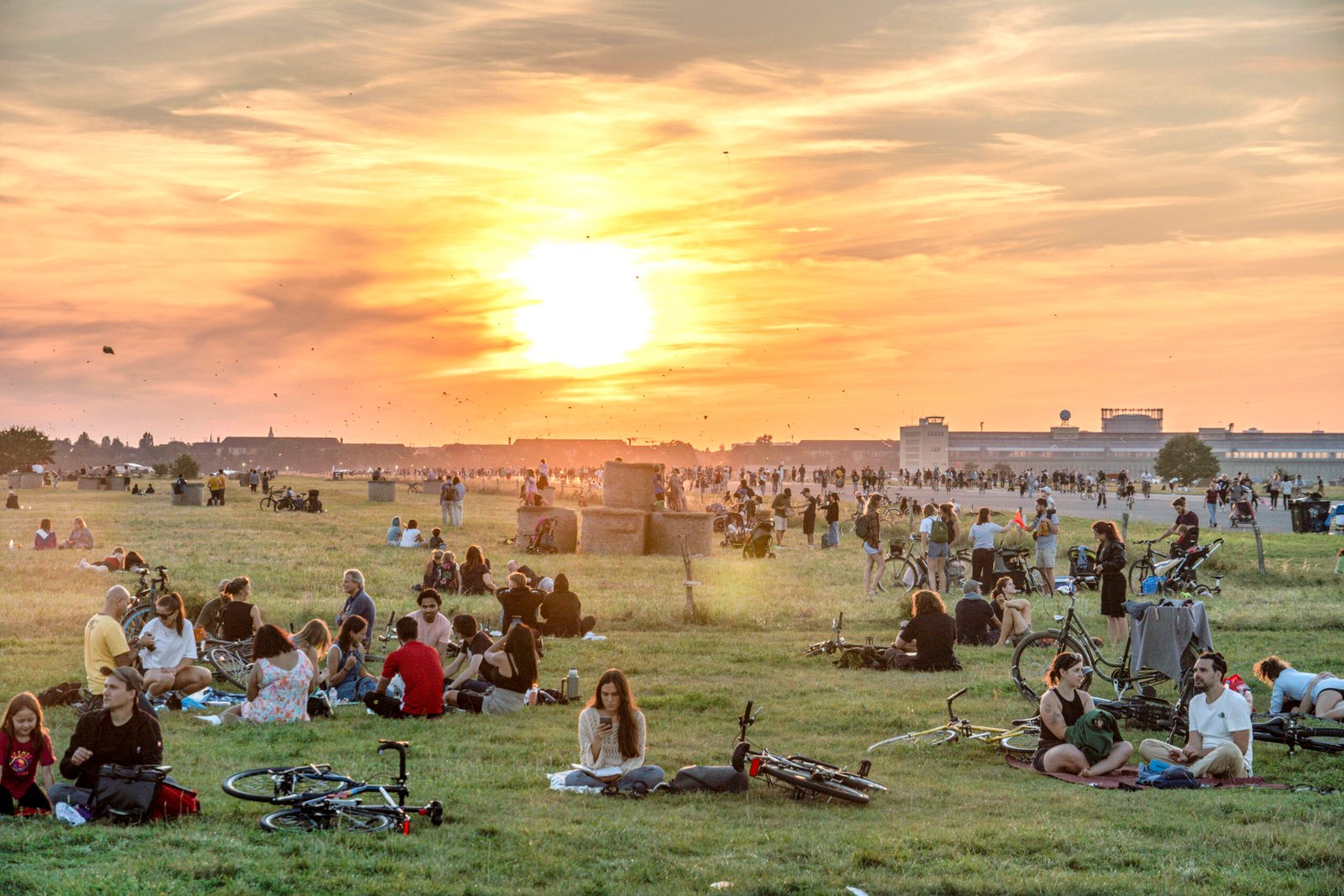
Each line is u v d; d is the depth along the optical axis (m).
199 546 42.59
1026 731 13.81
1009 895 8.20
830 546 46.72
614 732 11.42
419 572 33.88
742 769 11.51
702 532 42.50
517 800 10.70
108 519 58.47
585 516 43.06
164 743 12.91
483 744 13.25
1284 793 11.70
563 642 21.45
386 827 9.39
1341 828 10.11
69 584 29.48
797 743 13.90
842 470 100.81
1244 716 12.46
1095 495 93.38
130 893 7.52
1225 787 12.00
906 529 54.62
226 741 13.08
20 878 7.73
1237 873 8.72
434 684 14.91
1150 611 15.72
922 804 11.09
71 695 14.93
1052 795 11.46
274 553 39.75
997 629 22.22
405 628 15.01
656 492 44.38
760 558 41.47
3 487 102.38
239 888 7.71
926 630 19.05
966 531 47.50
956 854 9.16
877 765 12.91
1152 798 11.39
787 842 9.40
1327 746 13.43
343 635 16.05
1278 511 69.25
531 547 43.03
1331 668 19.34
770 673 18.88
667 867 8.62
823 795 11.13
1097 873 8.71
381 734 13.77
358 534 50.19
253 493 92.75
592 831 9.52
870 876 8.55
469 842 9.16
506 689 15.40
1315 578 33.09
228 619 17.64
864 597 28.77
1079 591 30.58
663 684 17.64
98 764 9.74
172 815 9.65
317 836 9.09
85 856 8.45
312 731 13.76
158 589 19.31
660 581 32.78
